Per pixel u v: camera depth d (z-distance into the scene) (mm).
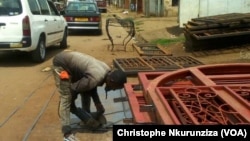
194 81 3932
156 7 30500
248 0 16531
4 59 11023
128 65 9094
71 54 4621
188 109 2840
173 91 3312
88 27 18047
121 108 6008
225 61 10188
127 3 48188
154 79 3896
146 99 3432
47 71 9250
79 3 18578
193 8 16734
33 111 6020
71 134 4582
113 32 20094
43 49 10695
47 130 5168
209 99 3137
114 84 4301
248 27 11797
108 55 11984
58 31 12375
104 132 4996
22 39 9523
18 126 5344
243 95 3229
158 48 12789
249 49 11578
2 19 9398
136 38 17188
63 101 4547
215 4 16625
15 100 6680
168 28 19688
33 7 10195
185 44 12891
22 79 8383
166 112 2756
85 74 4430
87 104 5121
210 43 11914
